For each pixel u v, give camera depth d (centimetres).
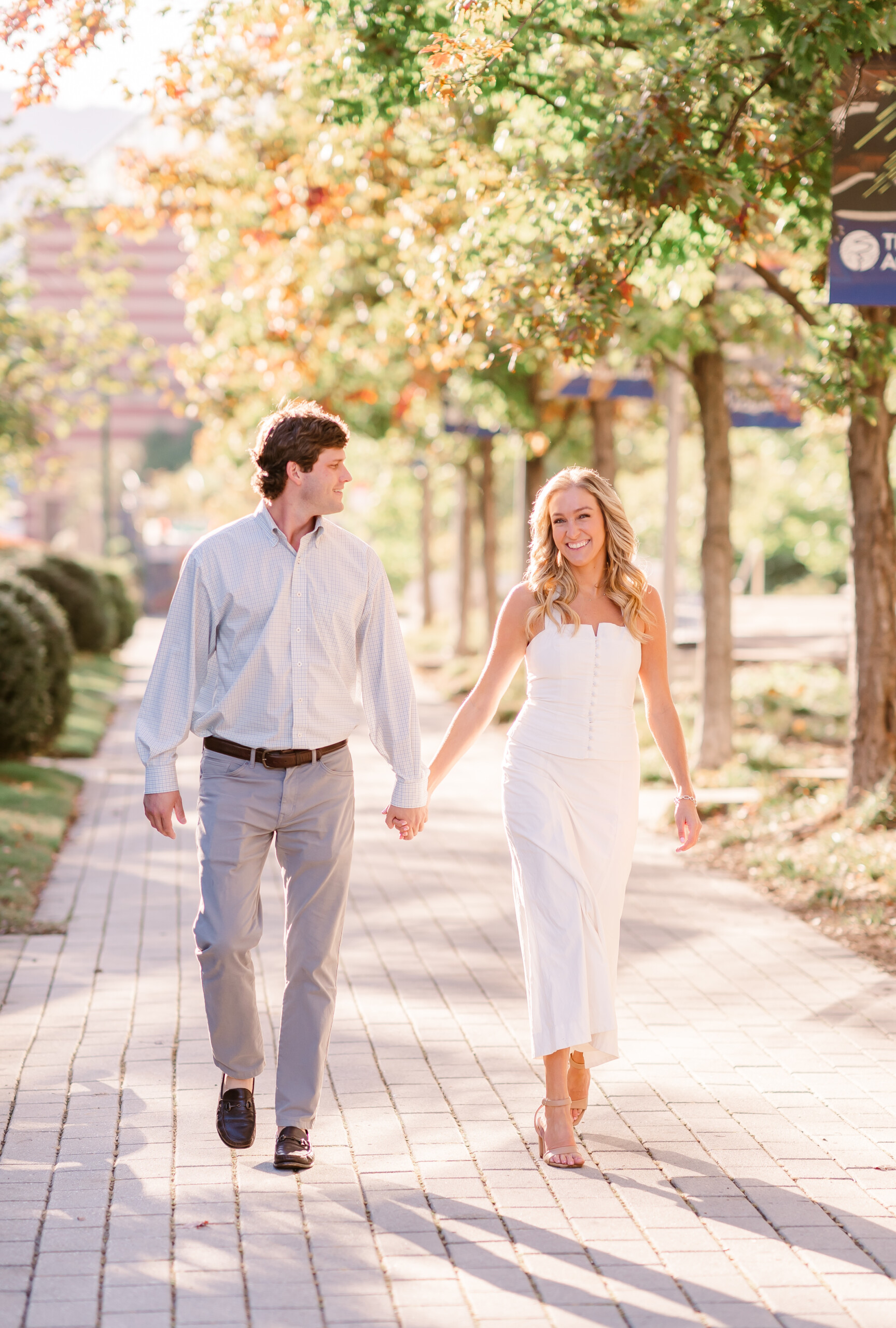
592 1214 572
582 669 629
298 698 595
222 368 2178
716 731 1905
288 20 1237
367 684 621
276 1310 493
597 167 996
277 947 1033
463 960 990
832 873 1216
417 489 5669
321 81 1204
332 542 602
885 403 1395
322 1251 538
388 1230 556
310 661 595
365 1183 601
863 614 1410
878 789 1373
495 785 1936
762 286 1609
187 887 1246
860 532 1408
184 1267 524
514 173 1116
